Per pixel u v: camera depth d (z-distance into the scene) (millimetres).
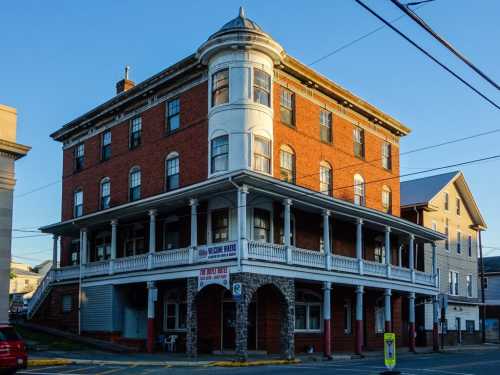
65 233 42594
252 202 31812
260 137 31844
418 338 49031
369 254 40938
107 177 41344
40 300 42531
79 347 33250
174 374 20984
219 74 32500
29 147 29266
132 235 38344
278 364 27141
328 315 31812
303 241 35094
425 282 41875
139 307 36906
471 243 59219
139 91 38312
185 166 34312
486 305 70125
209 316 32531
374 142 43250
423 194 53156
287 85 35031
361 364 27234
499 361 30203
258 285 27906
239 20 32219
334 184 38031
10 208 28719
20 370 22688
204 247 29641
